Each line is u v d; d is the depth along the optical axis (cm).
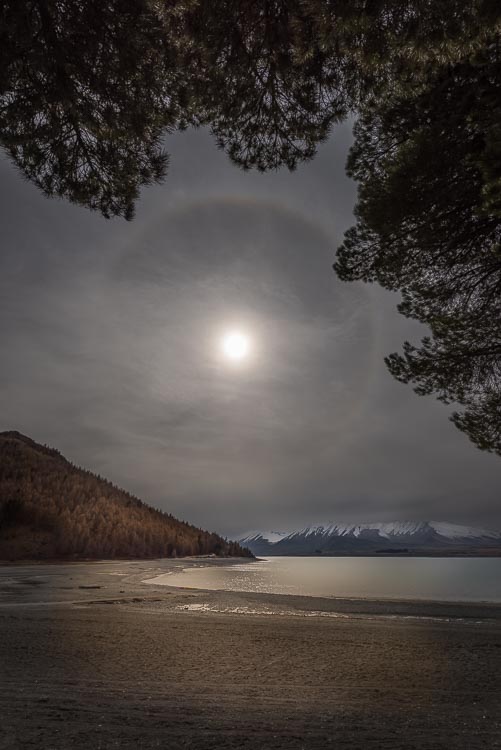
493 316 1312
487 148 780
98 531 14888
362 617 2086
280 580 5922
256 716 640
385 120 1206
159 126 815
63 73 672
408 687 866
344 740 529
